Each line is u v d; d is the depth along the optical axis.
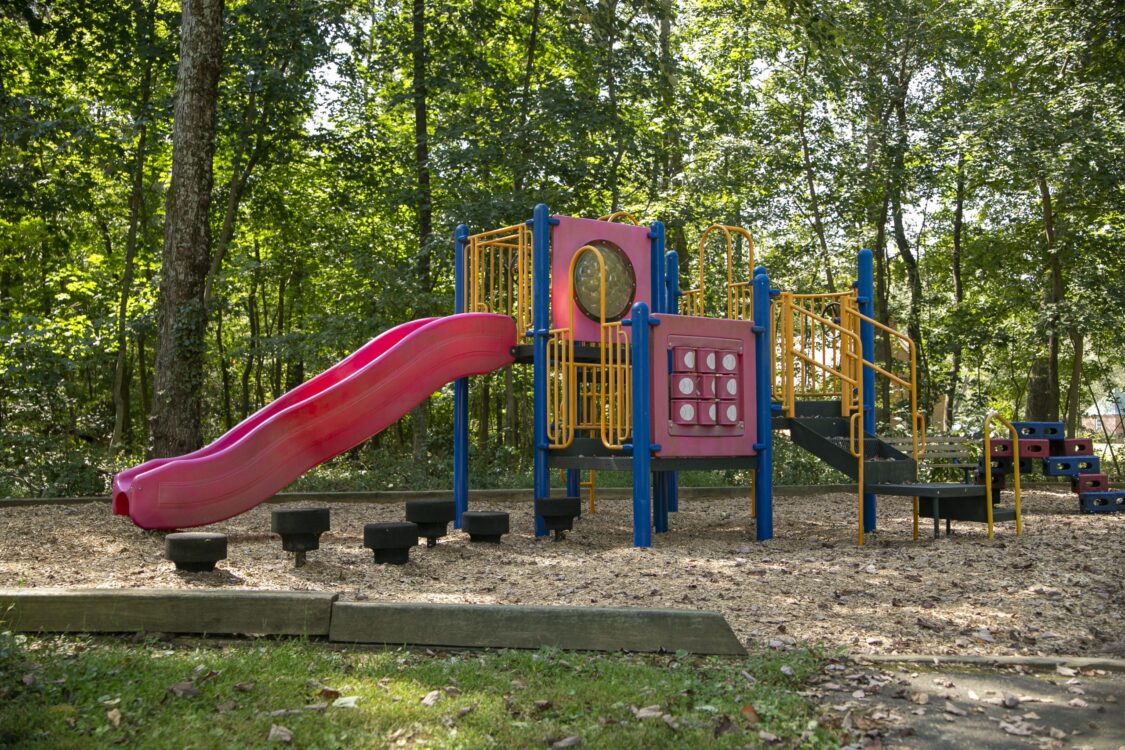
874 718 4.23
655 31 19.97
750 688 4.57
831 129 22.64
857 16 21.42
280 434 9.34
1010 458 12.26
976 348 22.95
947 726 4.16
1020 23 20.30
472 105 19.67
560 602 6.52
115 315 22.11
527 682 4.59
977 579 7.26
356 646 5.32
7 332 17.56
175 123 12.15
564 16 19.83
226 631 5.43
